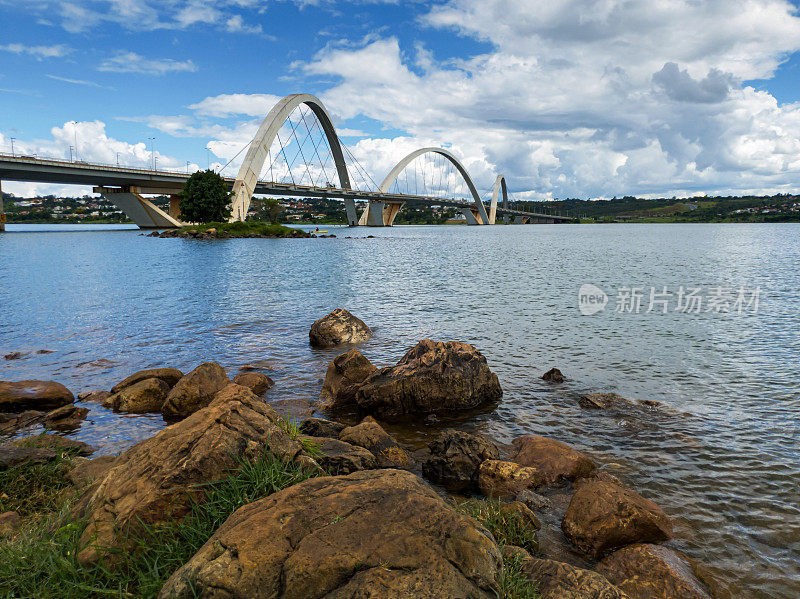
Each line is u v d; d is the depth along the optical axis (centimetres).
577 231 19812
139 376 1191
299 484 417
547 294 2875
